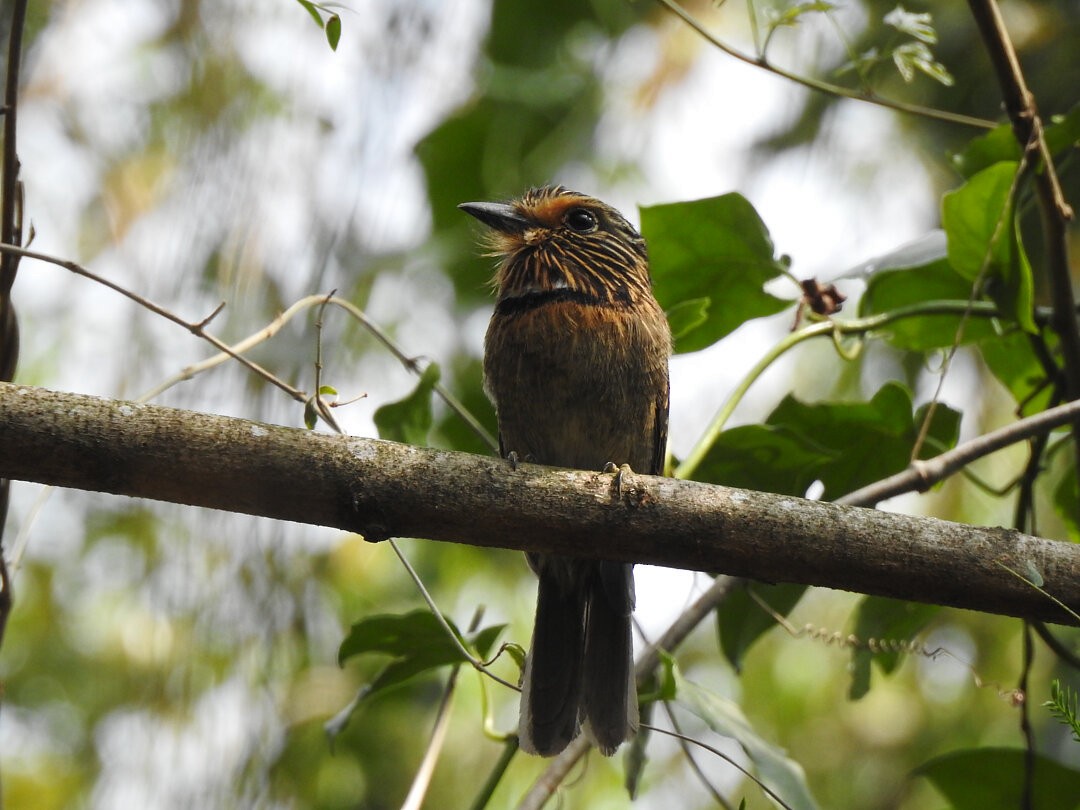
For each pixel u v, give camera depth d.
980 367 10.23
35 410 4.77
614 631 7.02
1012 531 5.18
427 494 5.03
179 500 4.95
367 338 9.22
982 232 6.66
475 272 9.91
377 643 6.38
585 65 10.27
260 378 8.30
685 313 7.32
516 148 10.05
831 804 10.52
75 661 9.98
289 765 8.99
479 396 9.63
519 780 10.05
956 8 9.80
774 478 7.22
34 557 9.84
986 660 10.52
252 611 8.27
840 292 7.24
